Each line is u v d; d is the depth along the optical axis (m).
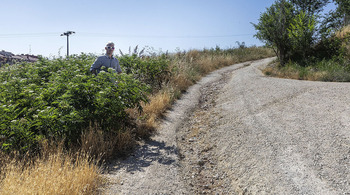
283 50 12.02
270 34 12.06
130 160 3.85
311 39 11.12
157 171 3.53
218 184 3.28
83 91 4.09
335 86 6.29
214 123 5.54
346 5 12.65
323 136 3.55
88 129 4.10
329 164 2.90
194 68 13.34
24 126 3.43
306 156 3.16
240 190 3.01
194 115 6.55
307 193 2.54
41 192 2.41
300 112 4.71
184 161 3.96
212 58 17.55
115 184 3.09
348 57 9.87
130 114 5.43
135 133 4.77
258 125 4.52
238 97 7.02
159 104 6.41
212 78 12.27
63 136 3.73
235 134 4.48
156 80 8.55
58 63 6.92
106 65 5.39
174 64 10.91
